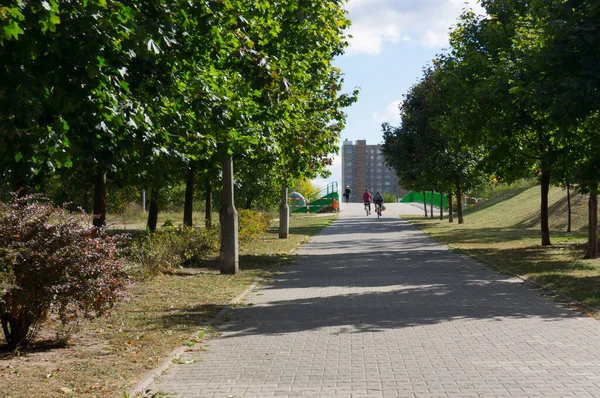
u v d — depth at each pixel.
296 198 71.81
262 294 13.56
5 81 6.87
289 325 9.98
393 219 53.28
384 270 17.94
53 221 8.27
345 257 22.19
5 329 8.34
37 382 6.70
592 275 15.06
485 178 42.19
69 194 23.38
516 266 17.55
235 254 17.36
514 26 22.28
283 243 28.50
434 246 26.22
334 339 8.86
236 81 13.34
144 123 9.38
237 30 9.74
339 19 17.33
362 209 75.50
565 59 14.70
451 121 22.94
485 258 20.17
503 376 6.76
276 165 23.47
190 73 11.14
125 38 7.60
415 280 15.48
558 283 13.79
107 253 8.40
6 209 7.98
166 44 8.53
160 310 11.34
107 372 7.11
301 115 18.91
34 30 6.85
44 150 8.88
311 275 17.09
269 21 13.77
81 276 8.09
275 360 7.70
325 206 69.94
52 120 7.92
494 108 20.92
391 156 44.53
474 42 26.00
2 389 6.42
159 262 16.83
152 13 8.95
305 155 24.38
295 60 16.39
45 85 7.14
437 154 41.25
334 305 11.90
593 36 14.18
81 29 7.00
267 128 16.12
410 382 6.61
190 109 10.80
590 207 19.25
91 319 8.52
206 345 8.62
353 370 7.14
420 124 41.66
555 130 18.72
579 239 26.95
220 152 14.69
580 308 10.86
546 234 23.95
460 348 8.14
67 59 7.18
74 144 8.22
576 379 6.59
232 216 17.34
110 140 8.75
